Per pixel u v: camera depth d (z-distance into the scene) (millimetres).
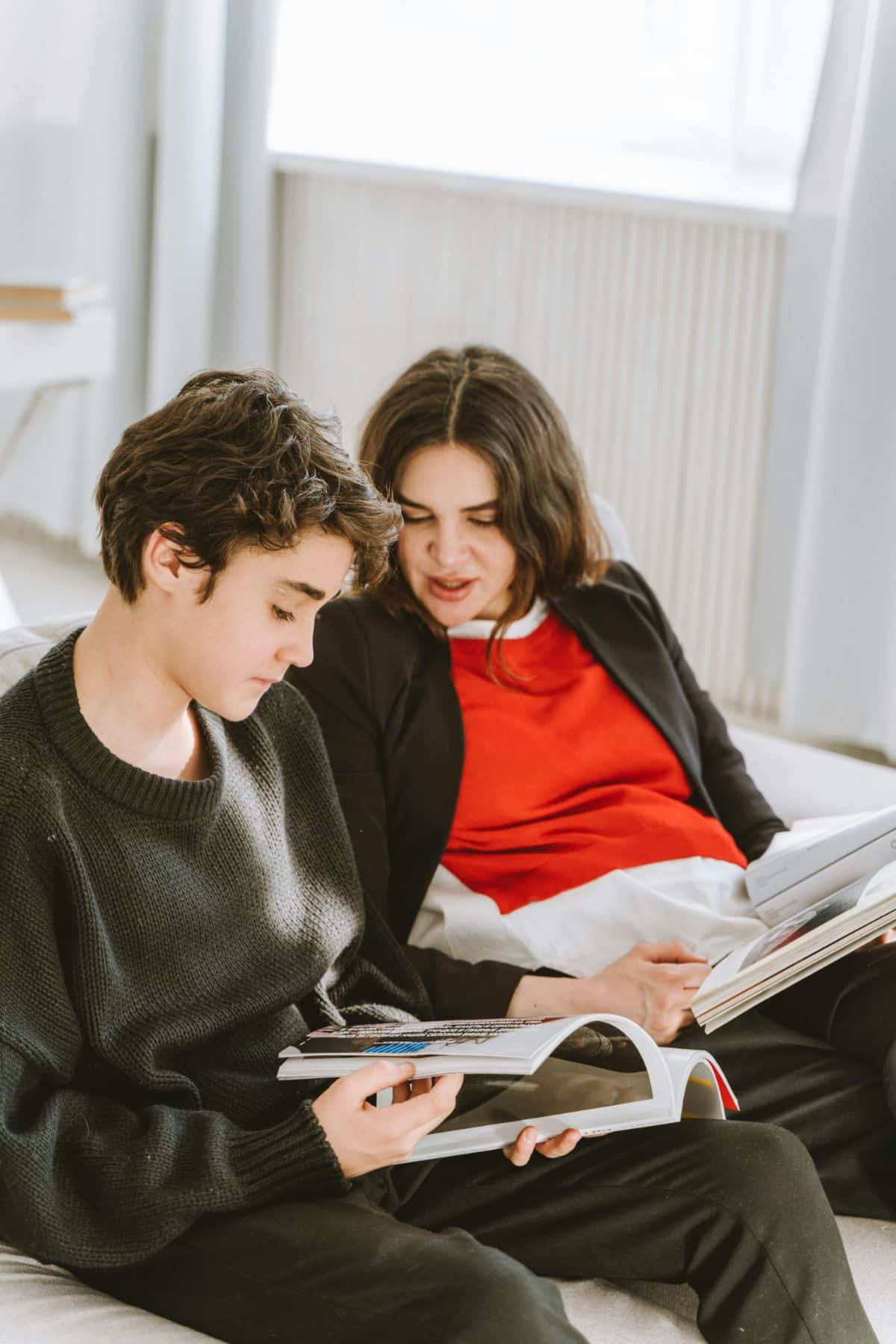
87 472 3648
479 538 1553
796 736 2828
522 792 1539
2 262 3520
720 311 2924
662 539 3148
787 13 2850
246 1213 1078
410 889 1501
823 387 2635
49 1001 1062
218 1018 1183
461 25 3309
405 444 1525
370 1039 1182
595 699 1619
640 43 3100
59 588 3514
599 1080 1155
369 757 1515
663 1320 1175
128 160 3459
